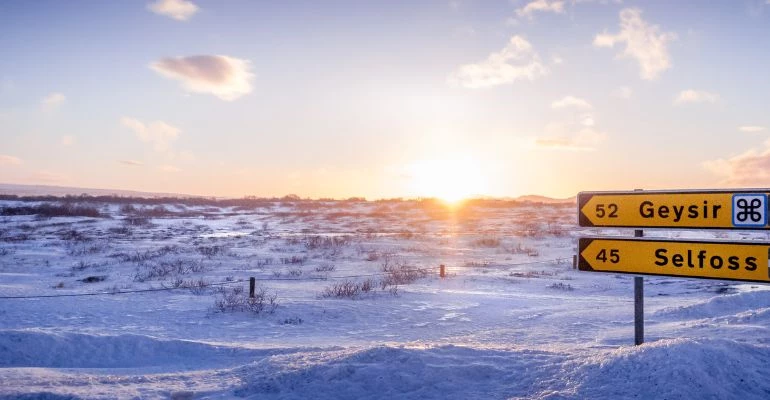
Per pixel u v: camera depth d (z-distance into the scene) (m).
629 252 6.86
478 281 23.78
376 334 13.12
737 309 13.48
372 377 5.82
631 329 11.50
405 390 5.58
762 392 4.96
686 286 21.88
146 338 9.81
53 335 9.48
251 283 18.11
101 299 18.31
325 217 75.88
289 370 6.24
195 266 28.16
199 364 8.56
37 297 18.52
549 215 77.88
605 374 5.46
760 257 5.98
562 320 14.10
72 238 42.47
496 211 85.38
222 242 42.47
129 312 15.93
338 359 6.32
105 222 58.56
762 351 5.81
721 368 5.26
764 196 5.95
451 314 15.96
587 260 7.20
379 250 38.44
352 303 17.58
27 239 40.88
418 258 34.41
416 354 6.28
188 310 16.30
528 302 18.11
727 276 6.18
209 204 95.88
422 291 20.47
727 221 6.19
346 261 32.28
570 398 5.13
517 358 6.42
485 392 5.52
